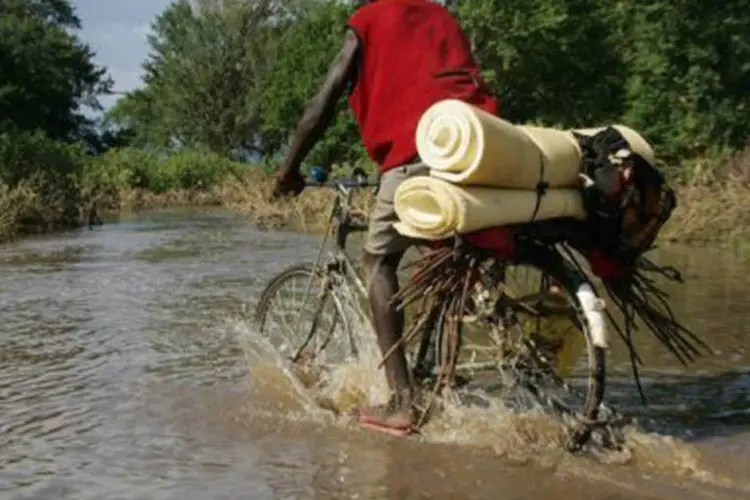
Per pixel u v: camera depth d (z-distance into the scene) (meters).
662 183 5.50
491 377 6.26
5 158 27.09
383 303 5.73
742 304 9.93
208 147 79.44
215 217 30.53
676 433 5.66
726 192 17.58
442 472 5.10
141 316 9.90
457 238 5.21
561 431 5.52
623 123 28.56
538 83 34.34
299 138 6.04
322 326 6.82
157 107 82.62
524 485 4.90
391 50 5.69
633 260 5.64
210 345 8.34
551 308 5.56
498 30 32.72
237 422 5.99
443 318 5.51
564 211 5.41
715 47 27.17
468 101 5.59
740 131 26.61
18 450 5.55
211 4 78.75
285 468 5.19
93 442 5.66
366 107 5.80
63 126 71.50
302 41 47.00
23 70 66.06
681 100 27.27
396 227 5.40
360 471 5.13
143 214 33.53
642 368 7.23
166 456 5.40
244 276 13.19
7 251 17.88
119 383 7.02
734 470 5.07
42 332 9.06
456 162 5.07
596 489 4.83
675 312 9.47
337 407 6.25
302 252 16.67
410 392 5.71
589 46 33.59
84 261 15.71
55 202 25.23
